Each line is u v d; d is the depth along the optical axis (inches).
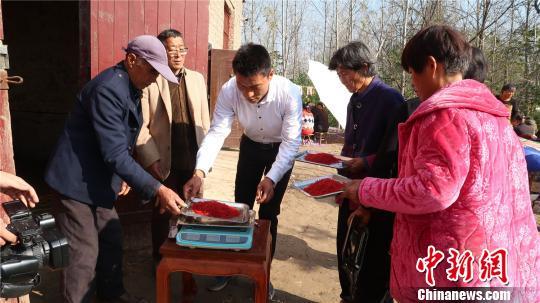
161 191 88.2
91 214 95.7
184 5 149.0
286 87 103.7
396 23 508.1
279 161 103.5
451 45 61.1
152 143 116.5
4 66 88.9
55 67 285.7
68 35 281.4
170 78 89.0
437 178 55.8
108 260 104.9
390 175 89.4
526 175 63.5
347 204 103.3
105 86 88.7
